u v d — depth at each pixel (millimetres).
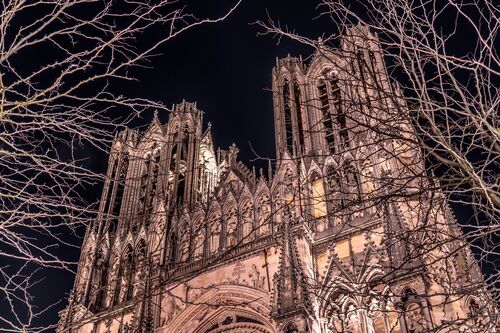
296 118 50469
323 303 34875
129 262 48562
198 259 43000
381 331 32812
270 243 39719
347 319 34062
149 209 52938
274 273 37500
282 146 48688
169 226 48156
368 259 35875
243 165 52656
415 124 12742
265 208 44062
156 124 61969
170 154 56750
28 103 10203
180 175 56281
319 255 38094
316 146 46438
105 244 50562
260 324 36750
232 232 44062
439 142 11828
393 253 33156
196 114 61312
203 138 61094
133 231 51500
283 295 34125
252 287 38375
